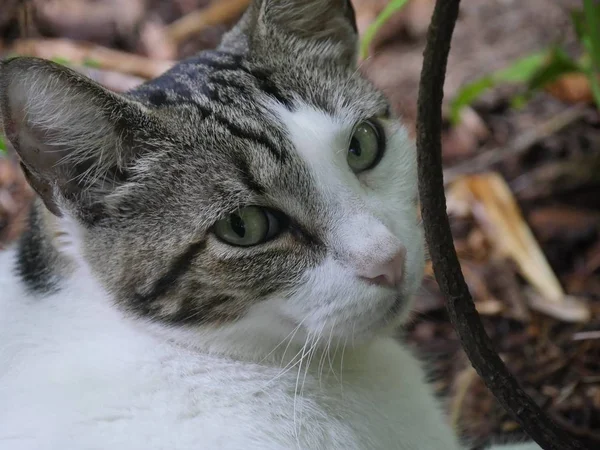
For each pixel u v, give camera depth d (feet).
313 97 1.18
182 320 1.13
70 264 1.17
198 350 1.15
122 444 1.07
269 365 1.16
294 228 1.12
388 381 1.21
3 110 1.09
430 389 1.30
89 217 1.14
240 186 1.12
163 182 1.13
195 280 1.12
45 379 1.12
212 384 1.14
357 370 1.20
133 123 1.13
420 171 1.01
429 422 1.22
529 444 1.31
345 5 1.27
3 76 1.07
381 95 1.25
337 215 1.12
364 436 1.15
